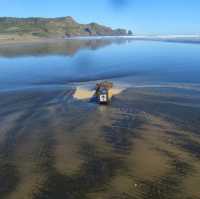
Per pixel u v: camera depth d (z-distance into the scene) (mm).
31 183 16875
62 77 51375
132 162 18797
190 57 72312
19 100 34219
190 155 19547
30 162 19156
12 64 70125
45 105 31938
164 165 18359
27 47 126062
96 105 31500
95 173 17672
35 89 40156
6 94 37344
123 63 66312
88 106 31250
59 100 33938
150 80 45281
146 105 31141
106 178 17141
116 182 16750
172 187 16188
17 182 17000
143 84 42375
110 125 25406
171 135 22891
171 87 39500
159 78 46500
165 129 24172
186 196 15492
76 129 24688
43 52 99438
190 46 113250
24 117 27984
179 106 30469
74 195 15805
